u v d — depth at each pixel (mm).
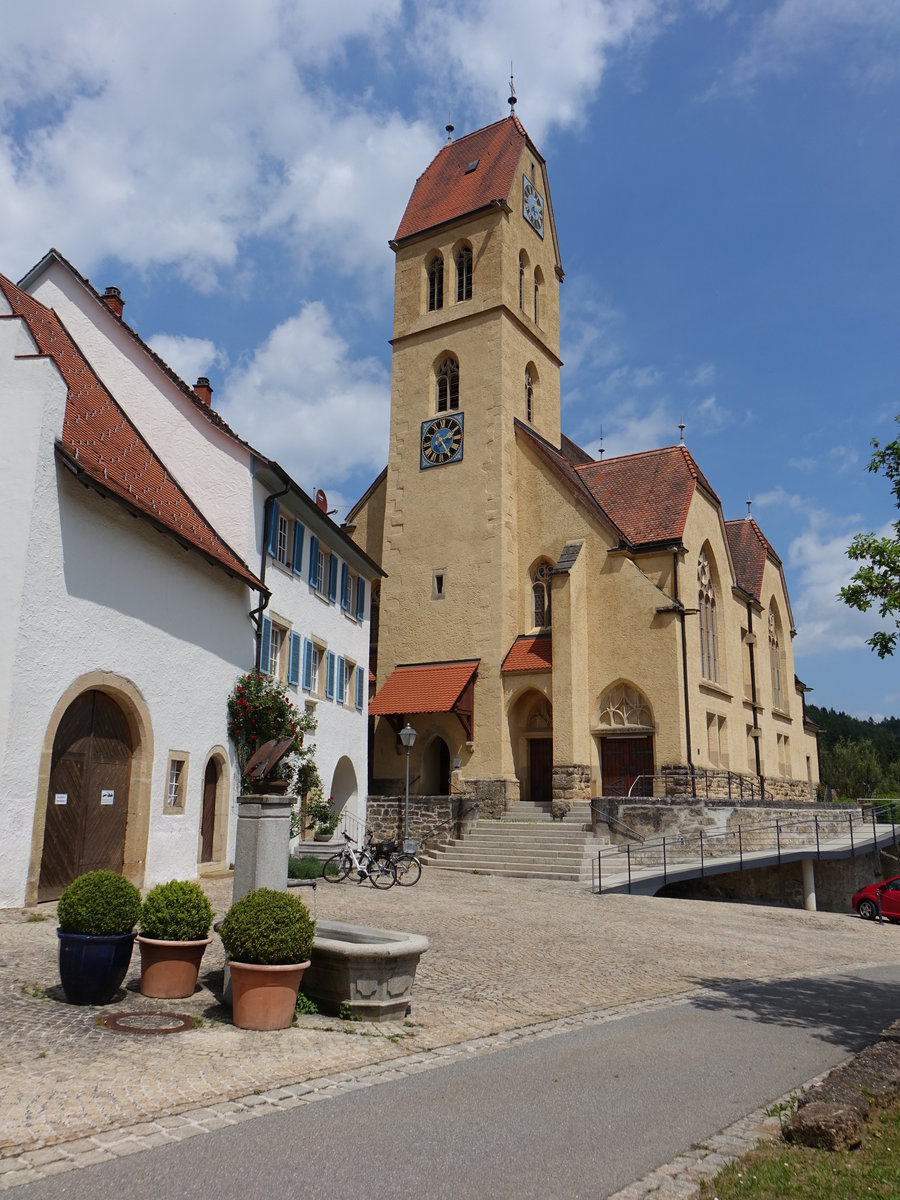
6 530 13438
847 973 15234
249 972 8812
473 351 37688
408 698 34531
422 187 41750
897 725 148500
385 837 30469
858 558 11680
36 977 9922
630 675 32406
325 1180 5430
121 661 15688
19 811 13195
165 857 16984
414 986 11414
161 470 20359
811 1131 6453
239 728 19656
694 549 35531
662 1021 10570
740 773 37375
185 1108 6535
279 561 22625
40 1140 5781
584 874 25266
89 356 21656
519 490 36656
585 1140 6371
